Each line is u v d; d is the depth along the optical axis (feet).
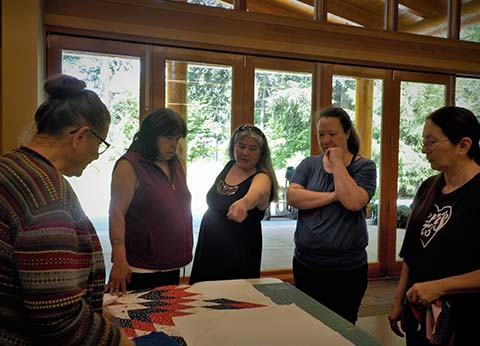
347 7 13.26
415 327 4.36
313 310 3.95
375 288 12.61
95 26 10.65
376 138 13.74
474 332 3.85
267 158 5.95
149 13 11.08
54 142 2.56
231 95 12.20
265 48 12.21
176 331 3.38
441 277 4.04
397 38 13.61
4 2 9.02
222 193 5.80
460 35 14.66
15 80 9.12
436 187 4.41
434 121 4.18
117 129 11.23
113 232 5.11
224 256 5.58
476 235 3.83
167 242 5.34
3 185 2.23
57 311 2.08
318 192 5.56
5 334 2.16
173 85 11.66
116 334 2.33
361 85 13.46
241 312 3.83
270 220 13.61
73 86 2.65
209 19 11.64
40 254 2.08
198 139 12.03
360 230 5.45
